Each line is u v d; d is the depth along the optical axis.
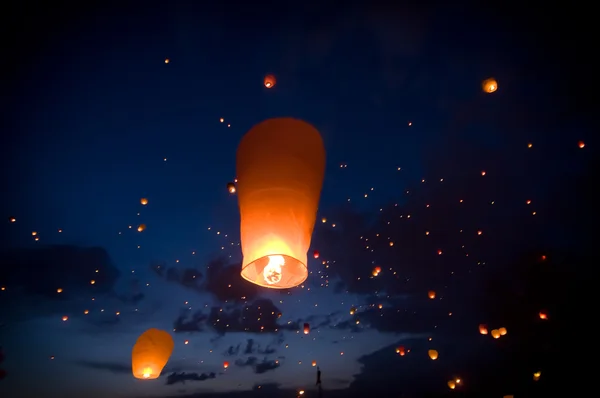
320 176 1.26
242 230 1.24
